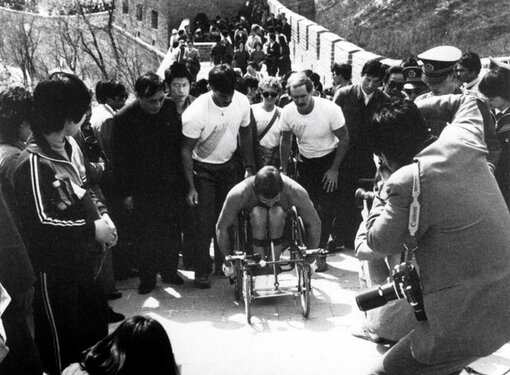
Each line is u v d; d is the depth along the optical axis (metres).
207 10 52.50
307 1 43.41
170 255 7.23
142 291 7.11
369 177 8.00
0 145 4.89
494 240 3.39
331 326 6.07
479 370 4.89
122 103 7.70
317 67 25.67
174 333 6.08
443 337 3.41
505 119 6.33
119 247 7.34
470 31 21.92
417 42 23.83
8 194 4.80
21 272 4.14
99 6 56.50
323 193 7.99
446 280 3.43
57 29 54.09
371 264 5.14
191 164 7.11
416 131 3.58
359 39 25.30
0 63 52.78
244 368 5.35
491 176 3.52
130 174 6.96
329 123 7.71
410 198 3.43
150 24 54.00
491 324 3.38
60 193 4.57
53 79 4.59
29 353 4.32
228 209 6.44
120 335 3.00
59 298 4.77
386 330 5.09
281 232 6.53
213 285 7.33
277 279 6.30
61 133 4.63
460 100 4.99
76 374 3.02
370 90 7.82
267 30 34.75
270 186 6.19
